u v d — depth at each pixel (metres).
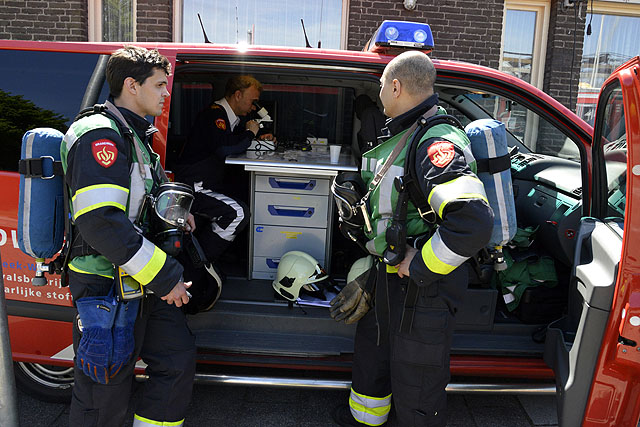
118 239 1.49
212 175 2.76
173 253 1.69
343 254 3.03
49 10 5.71
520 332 2.46
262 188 2.76
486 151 1.93
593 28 6.50
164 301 1.83
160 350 1.83
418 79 1.73
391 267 1.81
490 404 2.53
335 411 2.34
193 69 2.34
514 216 1.99
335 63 2.32
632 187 1.61
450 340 1.79
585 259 1.98
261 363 2.27
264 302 2.54
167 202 1.68
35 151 1.67
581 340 1.77
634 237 1.62
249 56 2.30
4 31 5.74
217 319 2.41
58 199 1.72
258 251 2.82
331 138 3.82
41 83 2.22
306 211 2.78
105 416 1.69
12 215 2.13
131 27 5.99
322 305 2.45
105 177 1.50
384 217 1.80
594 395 1.77
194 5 6.03
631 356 1.66
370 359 2.10
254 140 3.03
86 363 1.58
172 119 3.32
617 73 1.69
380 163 1.84
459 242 1.49
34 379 2.38
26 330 2.21
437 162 1.54
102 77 2.21
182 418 1.85
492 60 6.11
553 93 6.32
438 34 6.00
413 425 1.84
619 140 1.81
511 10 6.32
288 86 3.69
